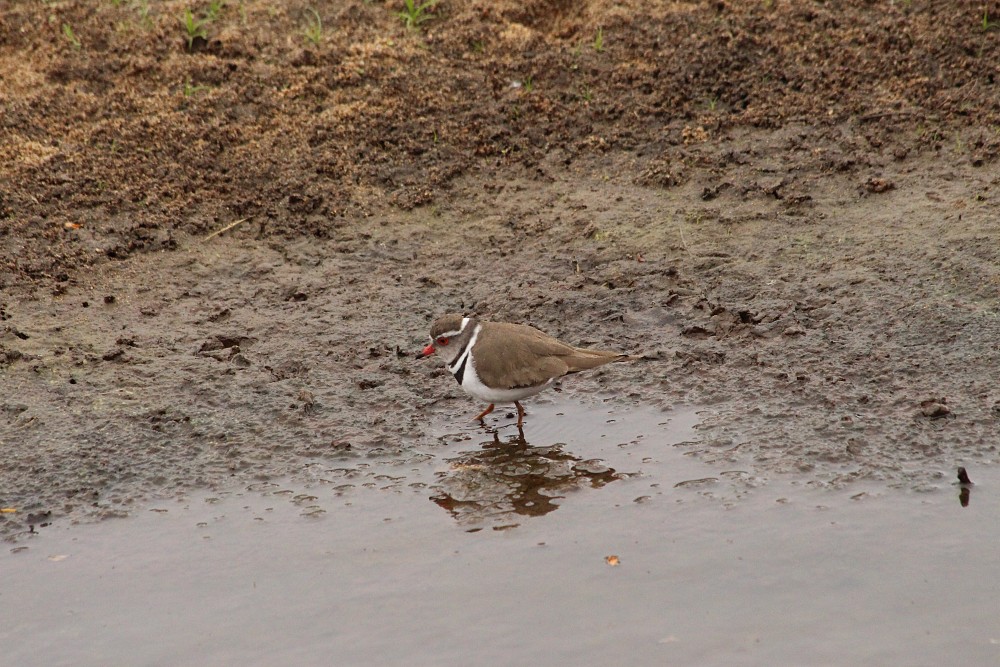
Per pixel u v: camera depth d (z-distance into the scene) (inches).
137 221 611.2
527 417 489.1
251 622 361.7
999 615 357.4
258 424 476.4
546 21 762.8
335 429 473.1
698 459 448.8
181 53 718.5
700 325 539.2
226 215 625.3
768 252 588.7
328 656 346.0
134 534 408.8
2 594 376.2
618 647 348.2
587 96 697.0
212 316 553.9
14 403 485.4
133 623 362.0
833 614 361.4
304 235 620.4
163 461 451.8
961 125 654.5
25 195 620.4
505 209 635.5
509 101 693.9
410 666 341.1
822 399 478.6
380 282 584.4
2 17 740.7
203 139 663.1
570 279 580.7
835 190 625.3
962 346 504.1
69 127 668.1
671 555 393.1
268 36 731.4
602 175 655.8
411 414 487.8
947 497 415.2
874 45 705.0
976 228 580.7
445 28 745.0
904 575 378.0
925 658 340.5
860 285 554.9
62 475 441.1
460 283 582.6
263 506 425.1
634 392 501.4
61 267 583.5
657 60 713.0
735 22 727.1
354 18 747.4
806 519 409.1
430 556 394.9
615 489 433.1
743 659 341.7
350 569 387.5
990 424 452.8
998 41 692.7
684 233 608.1
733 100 689.6
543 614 364.5
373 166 656.4
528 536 406.0
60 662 344.2
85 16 740.7
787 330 525.0
